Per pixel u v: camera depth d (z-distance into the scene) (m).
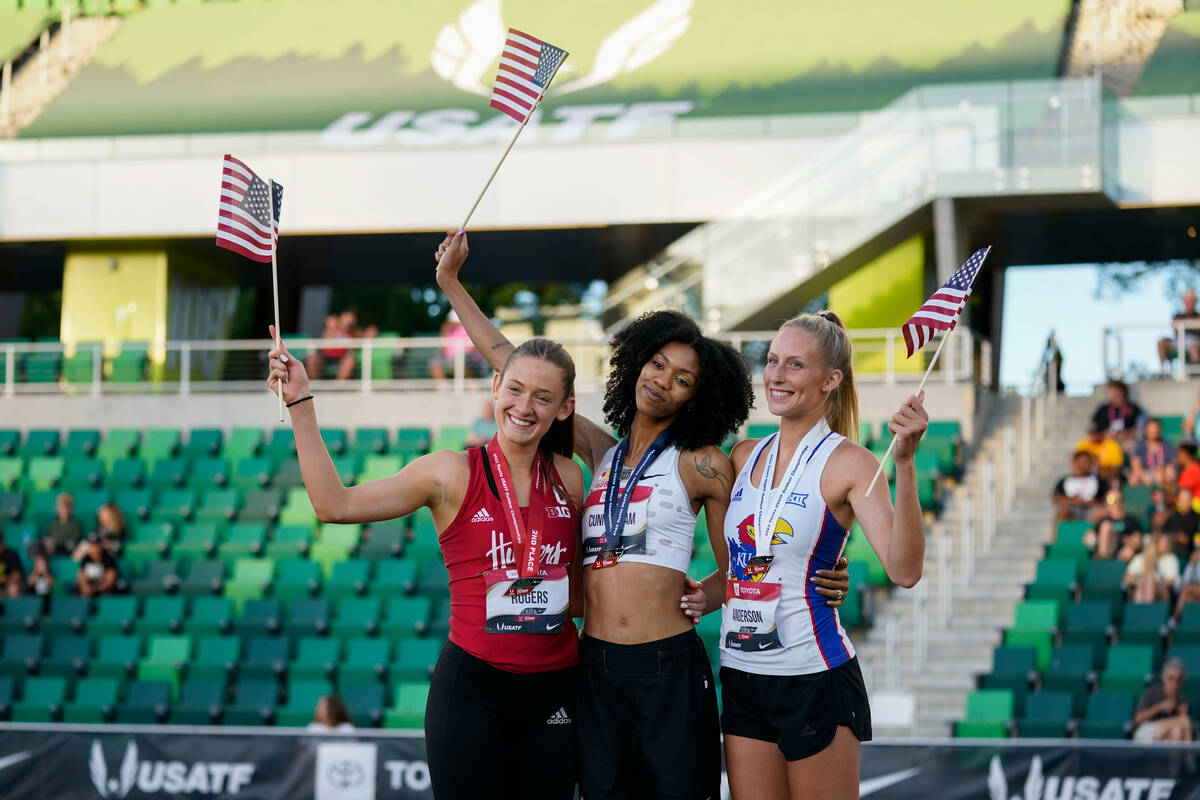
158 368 16.59
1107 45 17.22
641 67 18.34
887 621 10.86
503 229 17.67
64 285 18.64
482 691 3.89
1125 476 12.65
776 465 4.03
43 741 8.01
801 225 16.16
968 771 7.33
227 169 3.93
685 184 17.05
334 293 26.94
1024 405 13.88
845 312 16.59
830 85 17.84
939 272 15.51
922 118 15.81
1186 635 10.41
